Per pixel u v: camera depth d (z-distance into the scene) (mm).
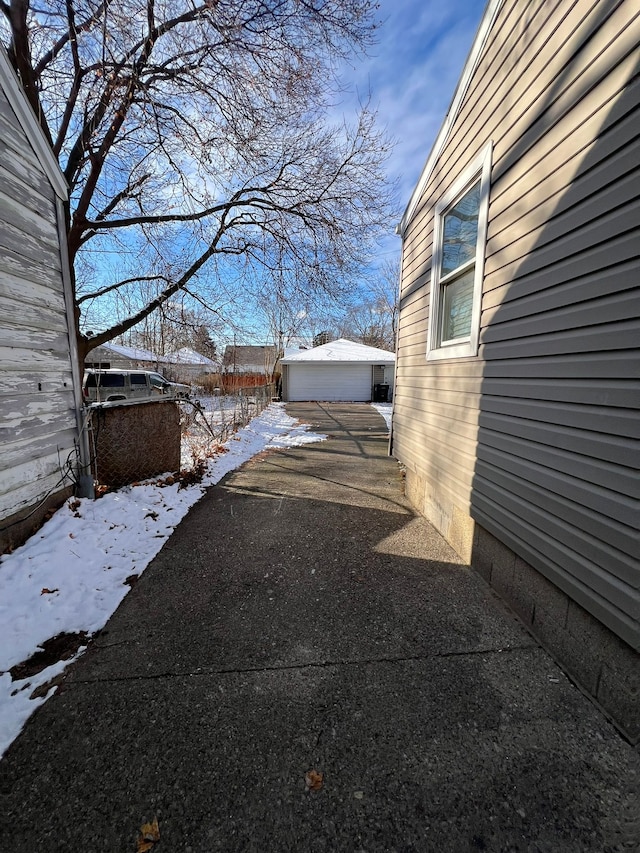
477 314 2898
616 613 1610
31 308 3016
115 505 3721
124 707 1702
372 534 3578
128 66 4656
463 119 3209
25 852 1184
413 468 4488
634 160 1556
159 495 4262
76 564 2740
